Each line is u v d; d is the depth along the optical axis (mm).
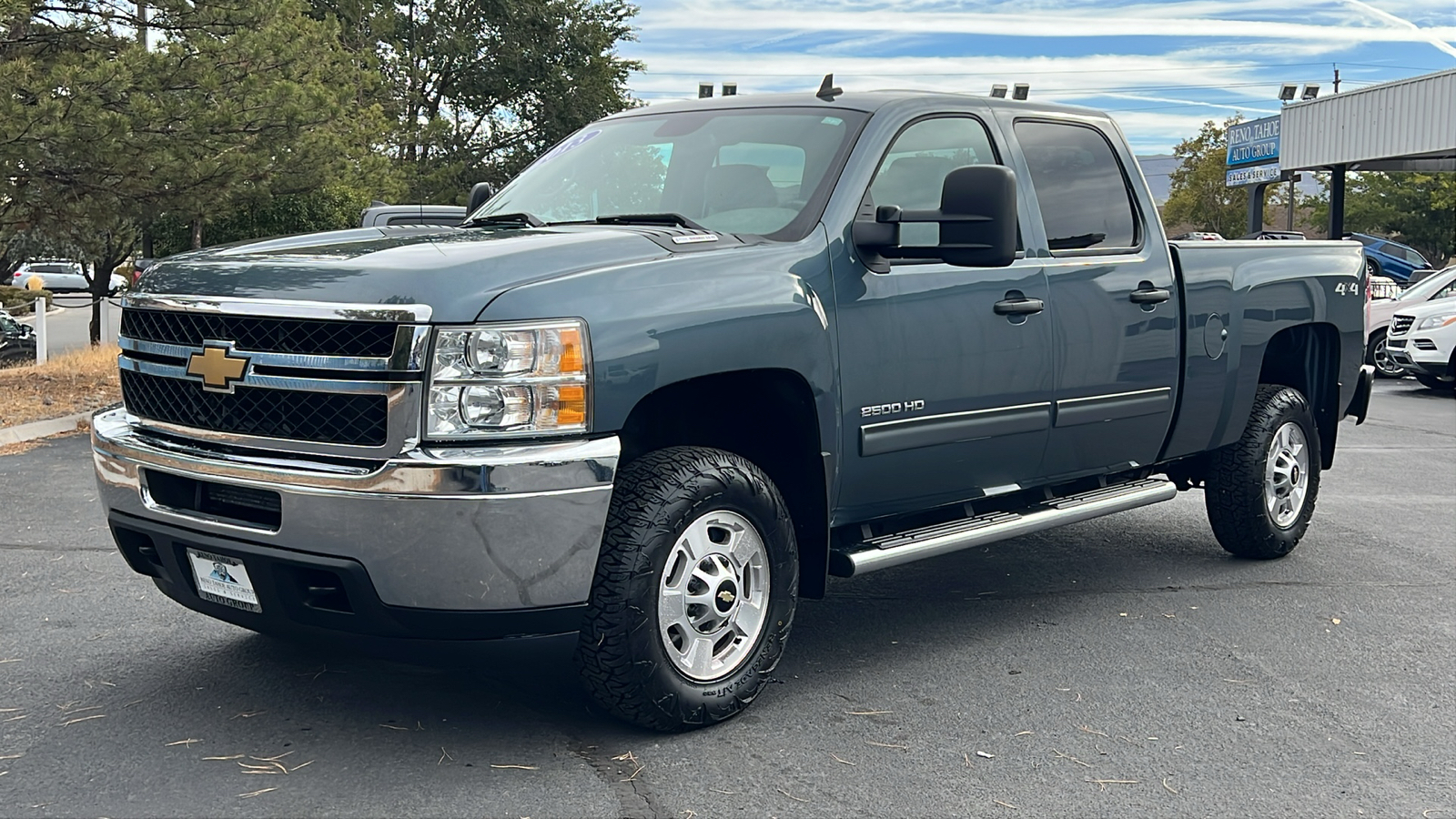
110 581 5824
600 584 3793
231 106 13461
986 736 4098
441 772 3697
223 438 3793
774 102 5086
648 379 3754
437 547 3492
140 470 3996
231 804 3463
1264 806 3611
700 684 4031
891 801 3580
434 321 3521
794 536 4285
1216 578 6297
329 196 22125
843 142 4684
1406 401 15828
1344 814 3576
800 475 4422
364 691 4355
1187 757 3963
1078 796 3646
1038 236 5191
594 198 5008
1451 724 4293
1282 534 6578
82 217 13555
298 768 3703
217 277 3912
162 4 14188
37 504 7688
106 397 13086
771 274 4172
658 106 5480
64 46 13672
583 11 43500
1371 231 59281
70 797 3488
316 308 3609
